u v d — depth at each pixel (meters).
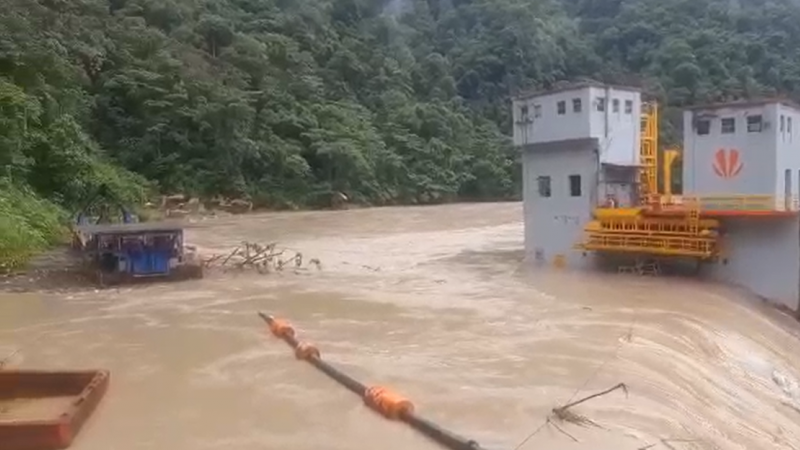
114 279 26.86
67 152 45.09
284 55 88.69
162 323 20.05
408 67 115.81
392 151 89.81
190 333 18.73
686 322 19.92
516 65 124.50
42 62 48.38
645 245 27.19
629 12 139.75
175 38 78.00
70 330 19.20
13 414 12.20
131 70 68.12
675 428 11.47
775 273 25.31
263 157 74.81
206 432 11.48
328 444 10.91
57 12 64.12
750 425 13.38
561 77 127.75
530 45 126.56
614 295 24.17
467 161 96.38
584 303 22.91
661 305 22.41
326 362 15.55
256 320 20.48
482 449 10.30
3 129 39.69
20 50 46.59
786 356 20.80
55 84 50.81
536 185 32.16
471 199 94.88
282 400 13.12
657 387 13.80
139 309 22.20
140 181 62.53
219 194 69.25
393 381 14.08
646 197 30.45
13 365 15.66
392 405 12.05
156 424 11.87
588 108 29.12
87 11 70.56
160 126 67.19
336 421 11.97
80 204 43.94
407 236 47.31
